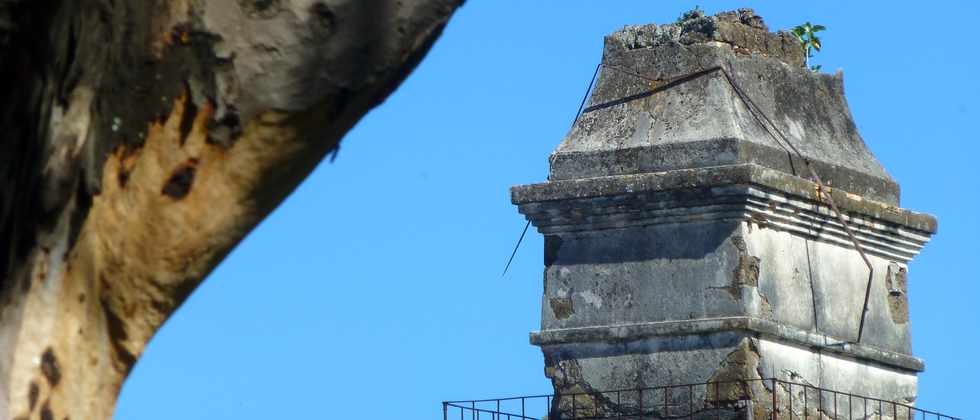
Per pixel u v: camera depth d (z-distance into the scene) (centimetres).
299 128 1163
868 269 3572
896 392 3616
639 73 3516
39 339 1172
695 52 3466
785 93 3534
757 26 3550
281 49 1143
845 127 3647
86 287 1185
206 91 1148
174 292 1205
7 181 1172
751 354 3291
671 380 3353
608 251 3438
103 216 1170
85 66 1155
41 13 1151
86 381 1196
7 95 1167
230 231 1190
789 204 3366
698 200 3328
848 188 3519
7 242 1173
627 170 3422
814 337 3416
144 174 1166
